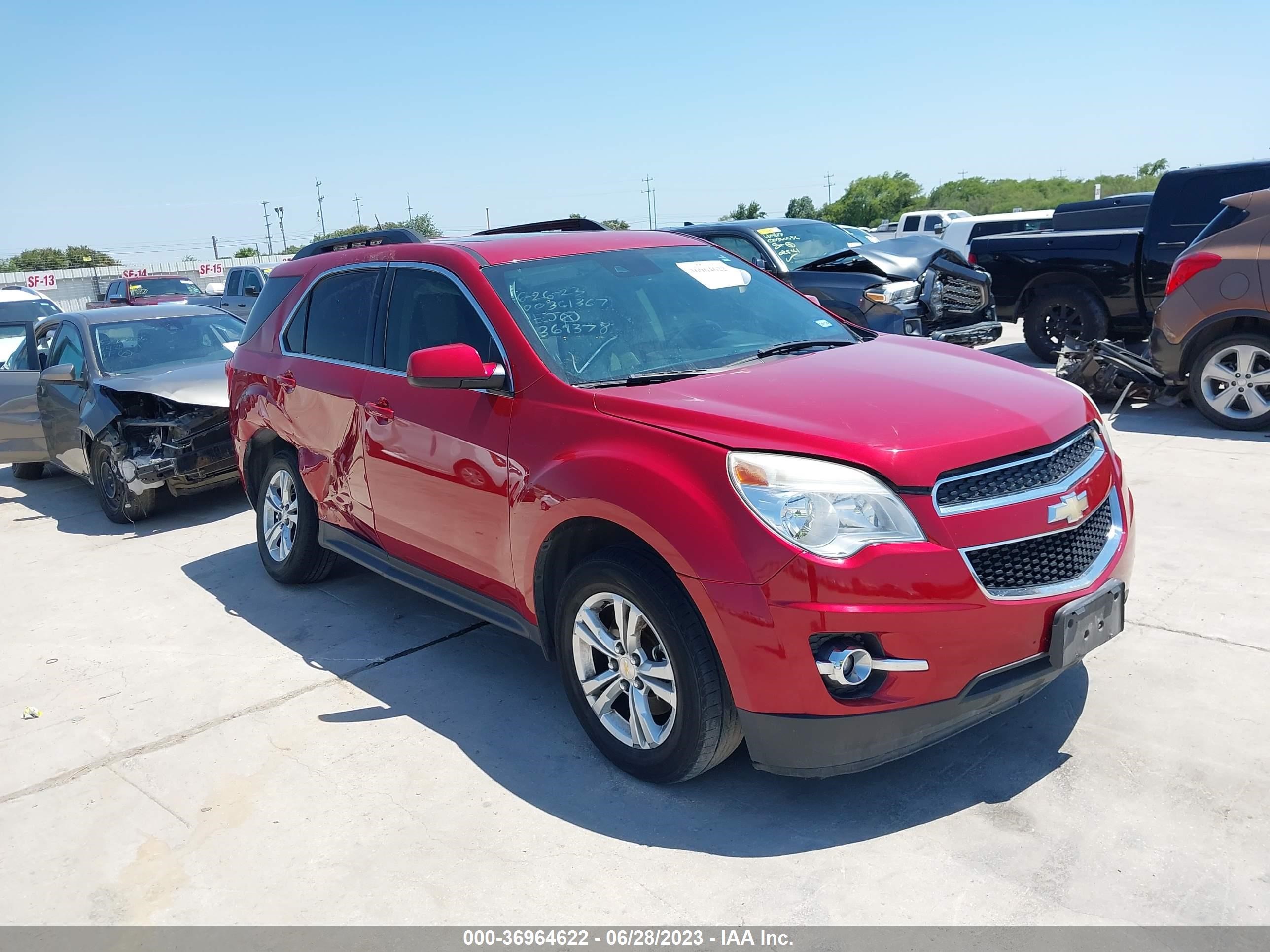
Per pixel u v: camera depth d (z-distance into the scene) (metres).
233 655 4.77
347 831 3.22
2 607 5.86
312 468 4.98
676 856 2.95
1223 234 7.25
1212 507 5.63
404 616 5.14
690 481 2.97
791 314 4.38
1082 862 2.77
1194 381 7.59
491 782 3.45
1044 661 2.97
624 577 3.14
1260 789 3.02
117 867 3.14
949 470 2.86
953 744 3.45
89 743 3.99
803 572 2.77
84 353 8.23
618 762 3.41
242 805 3.43
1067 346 10.02
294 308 5.32
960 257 9.76
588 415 3.38
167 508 7.91
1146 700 3.59
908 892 2.71
